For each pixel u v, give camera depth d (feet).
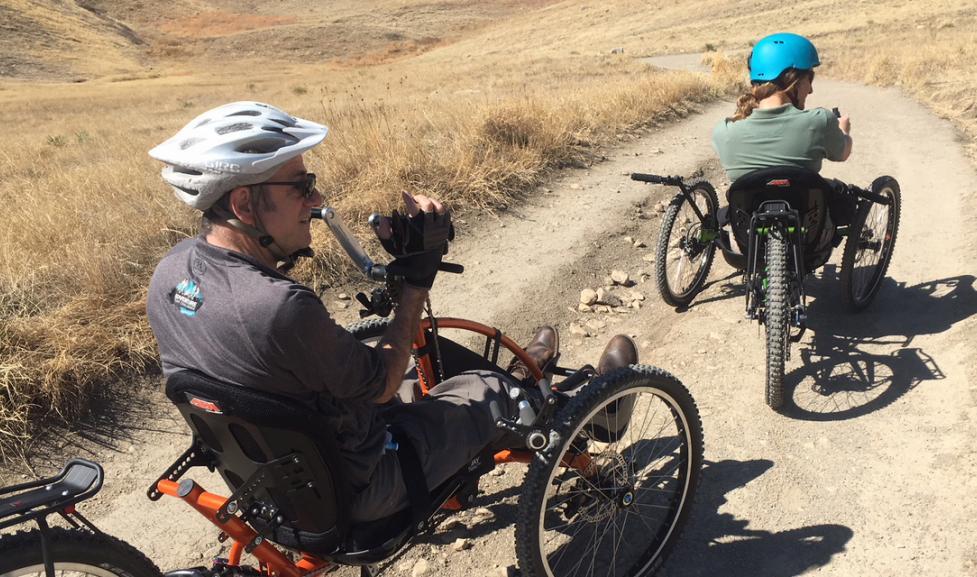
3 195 30.14
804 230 13.83
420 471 8.04
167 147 6.73
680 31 260.62
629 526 10.57
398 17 451.53
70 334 14.84
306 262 19.13
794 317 13.26
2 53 264.93
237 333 6.42
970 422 12.02
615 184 27.76
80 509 11.83
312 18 453.58
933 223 21.80
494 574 10.14
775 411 13.16
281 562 7.80
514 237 22.61
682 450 9.47
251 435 6.87
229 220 6.74
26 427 13.07
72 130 89.10
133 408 14.07
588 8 363.56
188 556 10.93
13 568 6.43
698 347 15.67
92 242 18.76
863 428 12.44
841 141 14.10
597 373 10.36
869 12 223.51
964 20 182.09
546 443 7.86
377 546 7.86
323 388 6.77
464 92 88.53
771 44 14.17
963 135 36.04
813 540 10.27
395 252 7.52
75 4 367.25
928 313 15.96
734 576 9.84
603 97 43.55
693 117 44.83
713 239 16.33
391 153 25.36
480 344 16.61
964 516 10.31
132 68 295.07
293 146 6.71
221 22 430.61
